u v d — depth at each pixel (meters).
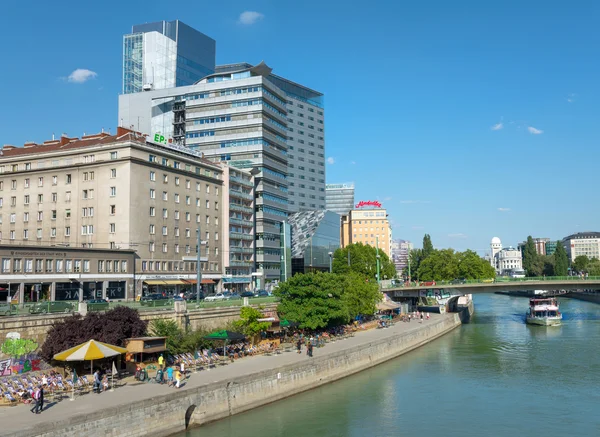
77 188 93.75
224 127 152.88
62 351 42.88
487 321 131.62
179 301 59.41
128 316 48.59
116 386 41.91
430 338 95.56
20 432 29.34
